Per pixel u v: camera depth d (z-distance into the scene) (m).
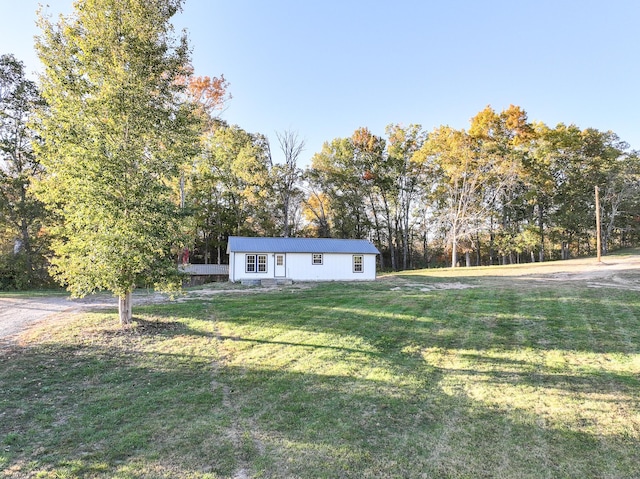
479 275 23.38
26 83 24.55
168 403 5.39
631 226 39.72
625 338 8.16
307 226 43.16
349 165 41.97
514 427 4.70
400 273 30.23
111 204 8.52
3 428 4.61
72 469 3.77
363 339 8.60
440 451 4.18
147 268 9.23
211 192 35.59
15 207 22.98
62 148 8.48
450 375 6.47
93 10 8.87
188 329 9.58
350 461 3.97
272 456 4.05
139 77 9.18
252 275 23.73
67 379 6.28
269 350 7.88
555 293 13.73
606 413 5.00
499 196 36.44
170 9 9.80
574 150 37.06
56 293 19.05
